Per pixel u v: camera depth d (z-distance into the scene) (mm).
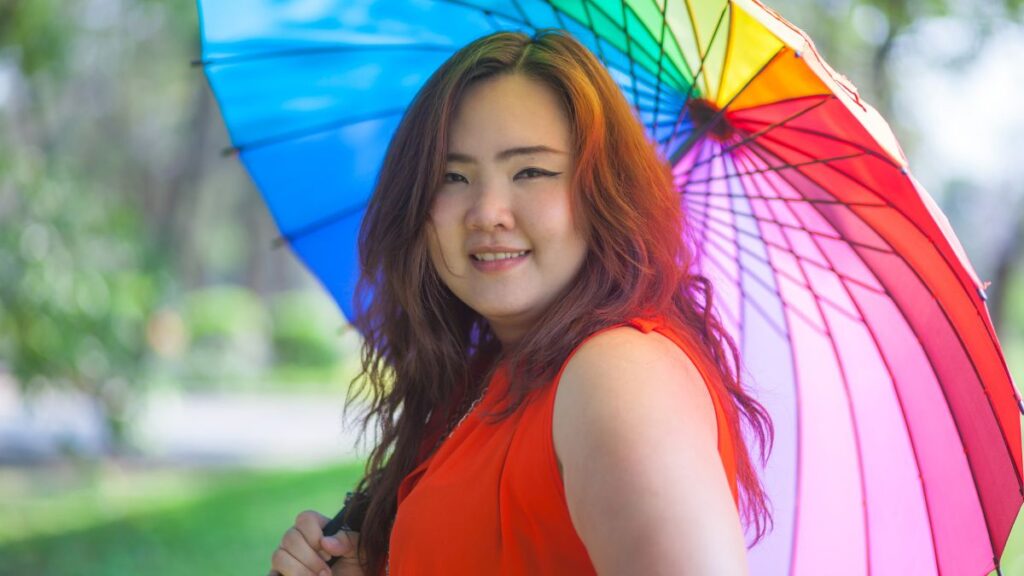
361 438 2328
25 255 7668
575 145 1815
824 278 2209
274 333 25938
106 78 23266
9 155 7742
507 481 1646
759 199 2221
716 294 2398
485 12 2318
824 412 2287
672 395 1527
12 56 8000
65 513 10086
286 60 2471
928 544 2176
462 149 1853
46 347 7941
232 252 39281
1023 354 18953
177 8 11242
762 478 2359
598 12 2170
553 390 1613
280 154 2566
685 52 2059
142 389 8820
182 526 9484
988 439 1960
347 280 2598
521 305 1838
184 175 25422
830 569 2316
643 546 1400
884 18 5504
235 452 14016
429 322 2107
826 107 1838
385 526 2154
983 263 12523
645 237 1812
